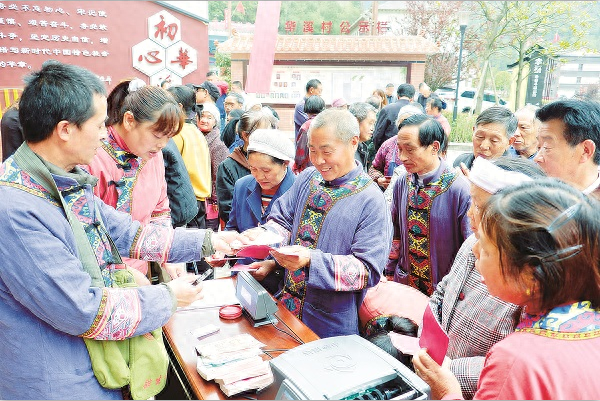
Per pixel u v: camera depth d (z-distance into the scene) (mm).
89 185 1247
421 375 1100
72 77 1077
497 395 741
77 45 5305
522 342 762
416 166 1966
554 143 1410
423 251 2029
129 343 1208
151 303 1198
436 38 7684
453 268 1466
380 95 6727
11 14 4984
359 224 1643
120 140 1787
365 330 1756
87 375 1154
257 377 1172
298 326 1484
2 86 5066
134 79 1713
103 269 1248
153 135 1658
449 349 1421
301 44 7973
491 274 812
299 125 5488
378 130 4750
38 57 5172
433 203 1953
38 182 1088
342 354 1100
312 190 1761
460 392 1065
